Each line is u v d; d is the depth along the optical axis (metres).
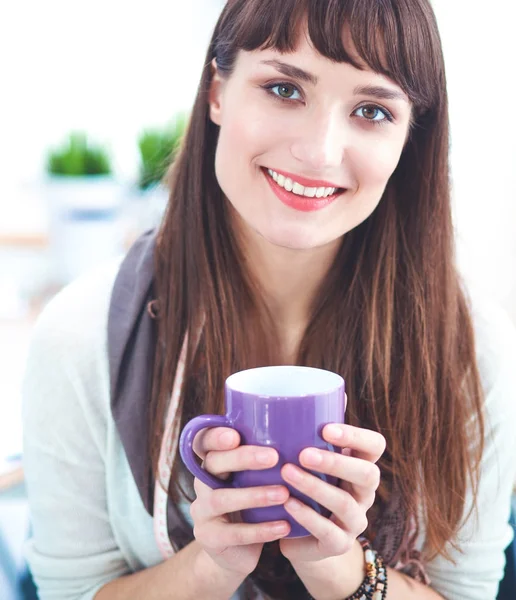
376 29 0.83
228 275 1.03
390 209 1.05
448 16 1.89
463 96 1.92
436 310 1.06
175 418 1.00
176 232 1.04
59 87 3.42
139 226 2.62
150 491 1.01
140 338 1.03
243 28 0.87
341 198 0.93
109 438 1.02
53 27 3.34
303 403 0.68
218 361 1.02
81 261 2.98
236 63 0.90
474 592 1.07
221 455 0.70
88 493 1.04
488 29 1.87
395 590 0.99
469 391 1.06
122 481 1.03
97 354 1.02
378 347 1.05
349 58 0.83
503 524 1.10
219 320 1.01
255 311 1.07
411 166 1.05
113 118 3.44
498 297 1.94
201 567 0.90
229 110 0.92
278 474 0.70
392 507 1.06
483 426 1.05
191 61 3.37
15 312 2.74
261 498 0.69
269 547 1.01
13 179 3.48
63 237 2.96
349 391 1.07
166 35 3.36
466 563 1.08
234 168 0.92
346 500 0.70
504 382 1.08
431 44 0.89
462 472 1.05
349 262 1.08
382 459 1.05
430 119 1.00
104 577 1.05
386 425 1.05
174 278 1.03
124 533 1.06
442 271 1.06
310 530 0.71
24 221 3.19
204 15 3.32
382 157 0.90
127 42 3.36
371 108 0.89
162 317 1.04
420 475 1.05
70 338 1.02
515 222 1.91
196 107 1.01
